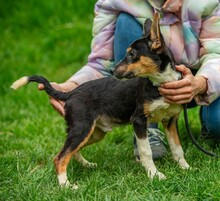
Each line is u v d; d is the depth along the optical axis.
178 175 4.59
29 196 4.40
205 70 4.80
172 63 4.52
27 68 9.01
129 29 5.17
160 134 5.31
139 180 4.60
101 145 5.75
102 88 4.82
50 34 9.72
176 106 4.71
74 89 4.90
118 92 4.77
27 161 5.32
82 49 9.24
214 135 5.41
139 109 4.63
